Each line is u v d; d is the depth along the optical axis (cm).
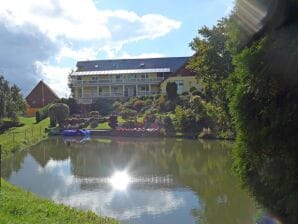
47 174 2767
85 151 4078
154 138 5241
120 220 1639
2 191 1588
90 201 1966
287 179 750
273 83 751
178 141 4725
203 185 2256
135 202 1931
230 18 880
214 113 3456
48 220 1162
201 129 5069
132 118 6412
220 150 3778
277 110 750
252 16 819
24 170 2952
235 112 820
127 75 9481
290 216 771
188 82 8250
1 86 6669
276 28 762
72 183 2434
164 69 9431
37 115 7306
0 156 3167
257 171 827
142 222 1611
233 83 871
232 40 881
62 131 6003
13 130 6188
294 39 729
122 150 4088
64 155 3797
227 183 2277
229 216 1650
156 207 1828
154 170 2836
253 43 808
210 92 3341
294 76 722
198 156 3462
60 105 6594
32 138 5112
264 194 825
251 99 796
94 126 6269
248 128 804
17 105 7081
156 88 9381
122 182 2431
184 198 1980
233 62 854
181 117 5225
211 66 2894
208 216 1666
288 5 754
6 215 1169
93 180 2519
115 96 9325
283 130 749
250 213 1661
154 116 5872
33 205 1342
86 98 8575
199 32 2934
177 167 2945
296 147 737
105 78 9562
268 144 770
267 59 760
